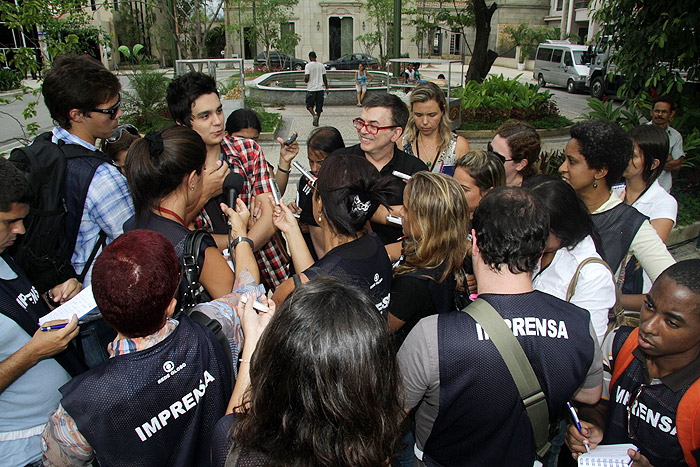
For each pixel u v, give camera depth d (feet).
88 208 7.61
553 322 5.26
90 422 4.65
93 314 6.77
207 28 63.87
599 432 6.59
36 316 6.61
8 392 6.19
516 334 5.16
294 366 3.63
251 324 5.52
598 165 8.19
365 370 3.67
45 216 7.19
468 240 7.77
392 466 7.45
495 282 5.52
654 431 5.83
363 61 114.11
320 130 11.84
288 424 3.63
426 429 5.70
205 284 6.73
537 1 145.79
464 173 9.55
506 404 5.16
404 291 6.99
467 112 47.01
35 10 17.52
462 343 5.16
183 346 5.09
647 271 8.29
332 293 3.95
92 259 7.86
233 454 3.94
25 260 7.25
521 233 5.23
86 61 7.72
